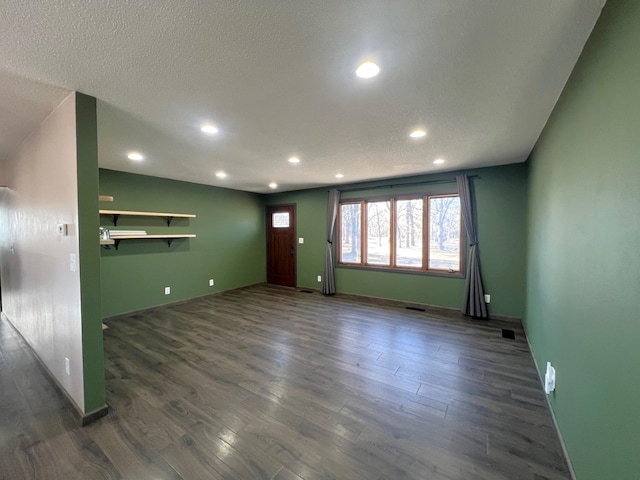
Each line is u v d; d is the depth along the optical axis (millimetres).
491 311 4223
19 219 3182
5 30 1232
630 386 1002
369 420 1966
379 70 1612
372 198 5391
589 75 1376
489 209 4195
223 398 2236
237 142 2893
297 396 2258
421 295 4902
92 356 1986
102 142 2865
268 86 1784
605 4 1153
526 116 2277
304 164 3889
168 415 2031
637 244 961
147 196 4688
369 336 3529
